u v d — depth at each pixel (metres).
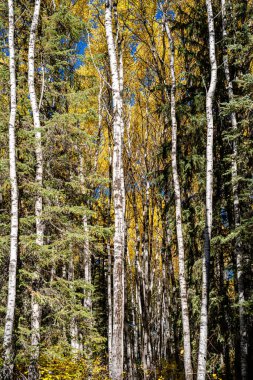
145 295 13.20
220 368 8.75
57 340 7.94
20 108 9.92
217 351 8.78
